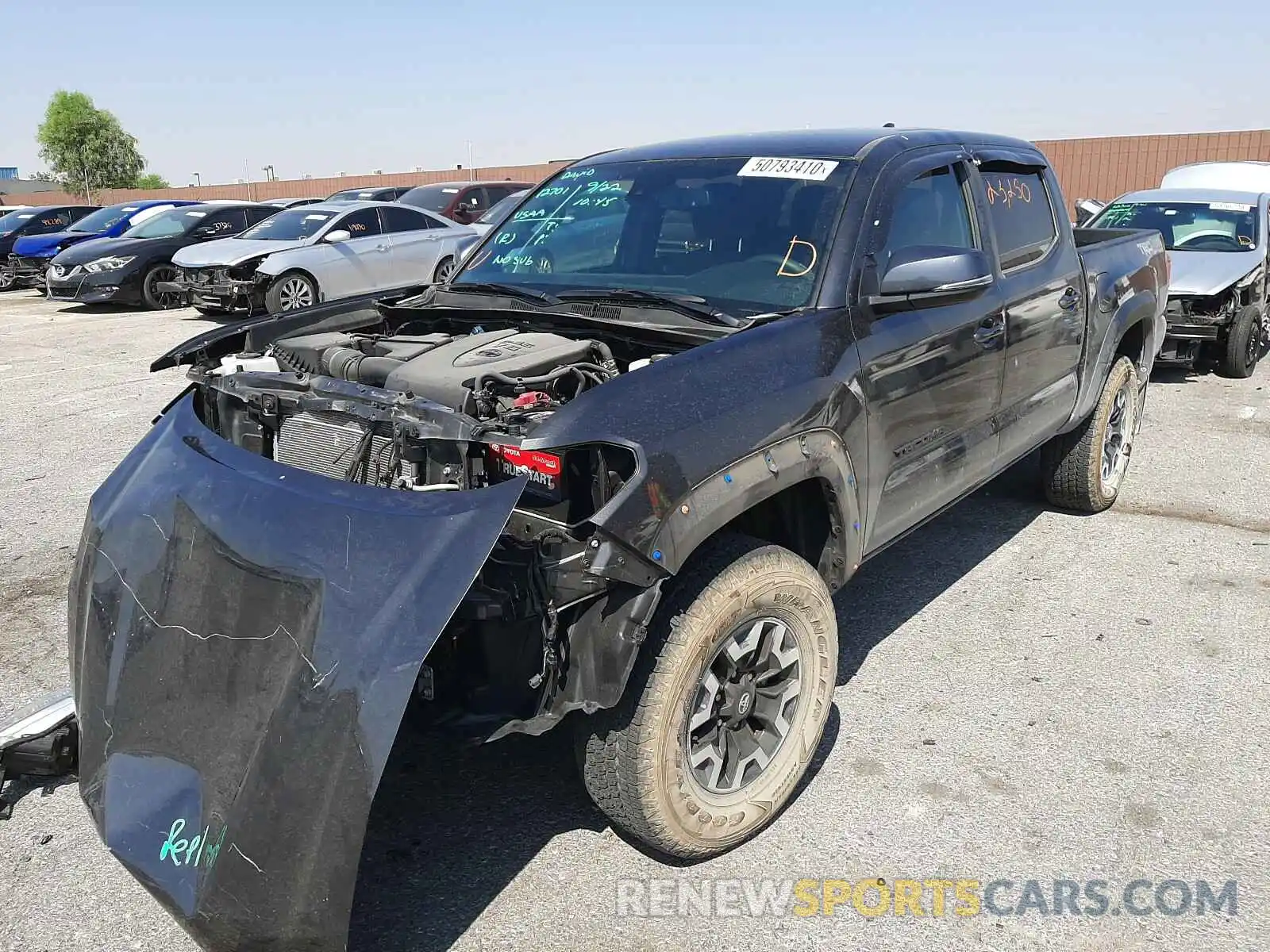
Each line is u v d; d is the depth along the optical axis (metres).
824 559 3.16
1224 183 12.07
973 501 5.82
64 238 18.70
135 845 2.33
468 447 2.46
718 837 2.78
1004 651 4.03
